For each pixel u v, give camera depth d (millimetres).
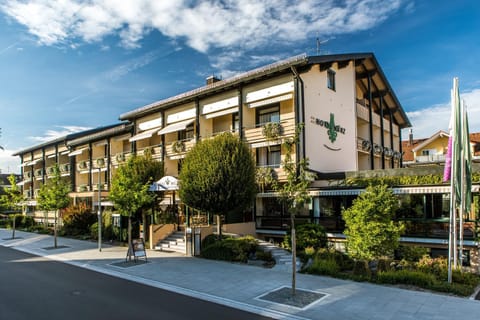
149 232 22891
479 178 15633
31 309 9945
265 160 23625
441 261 14047
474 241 15188
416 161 37250
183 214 24859
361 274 13320
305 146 21172
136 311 9695
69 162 43062
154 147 29734
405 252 15594
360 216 13031
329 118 23844
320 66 23266
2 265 16891
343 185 19859
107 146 36125
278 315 9242
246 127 23266
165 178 20188
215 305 10195
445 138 38000
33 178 50125
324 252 15789
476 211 15312
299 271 14234
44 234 31344
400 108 33344
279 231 21438
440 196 17016
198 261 16891
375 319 8805
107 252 20281
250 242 17578
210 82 28469
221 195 17547
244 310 9703
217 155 18016
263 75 21922
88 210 30188
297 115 20734
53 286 12570
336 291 11336
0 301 10750
